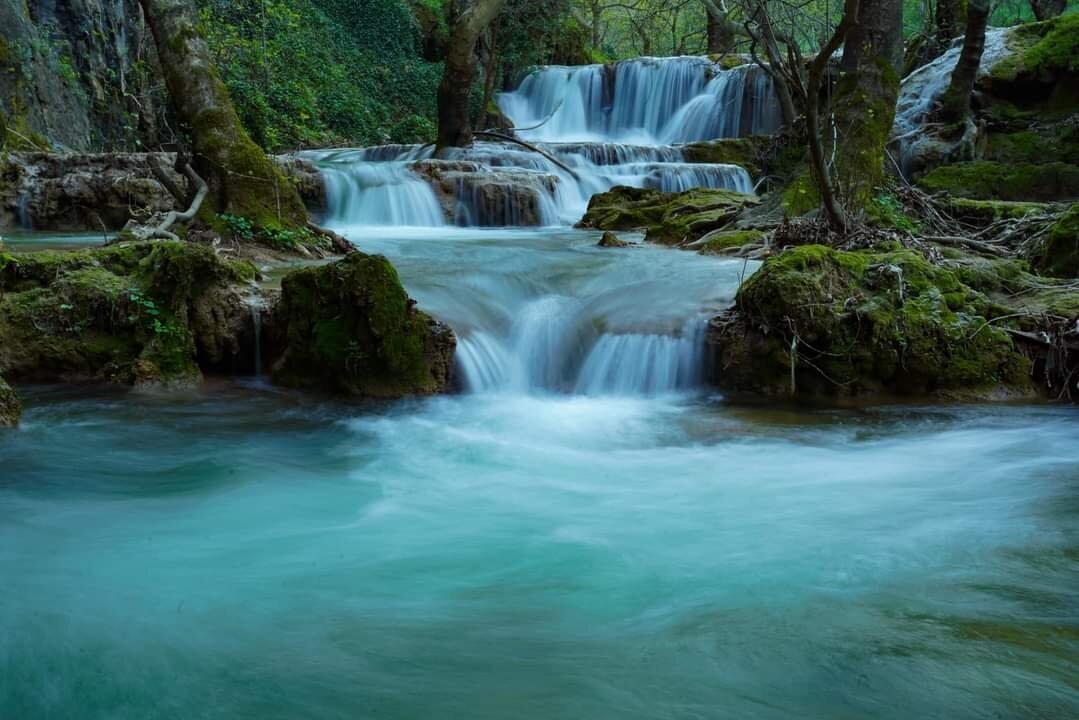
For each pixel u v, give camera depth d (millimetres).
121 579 4105
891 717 2852
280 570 4227
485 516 5062
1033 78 17297
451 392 7754
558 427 6930
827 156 11344
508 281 9250
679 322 8070
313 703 3008
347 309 7426
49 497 5297
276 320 7918
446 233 14703
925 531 4746
